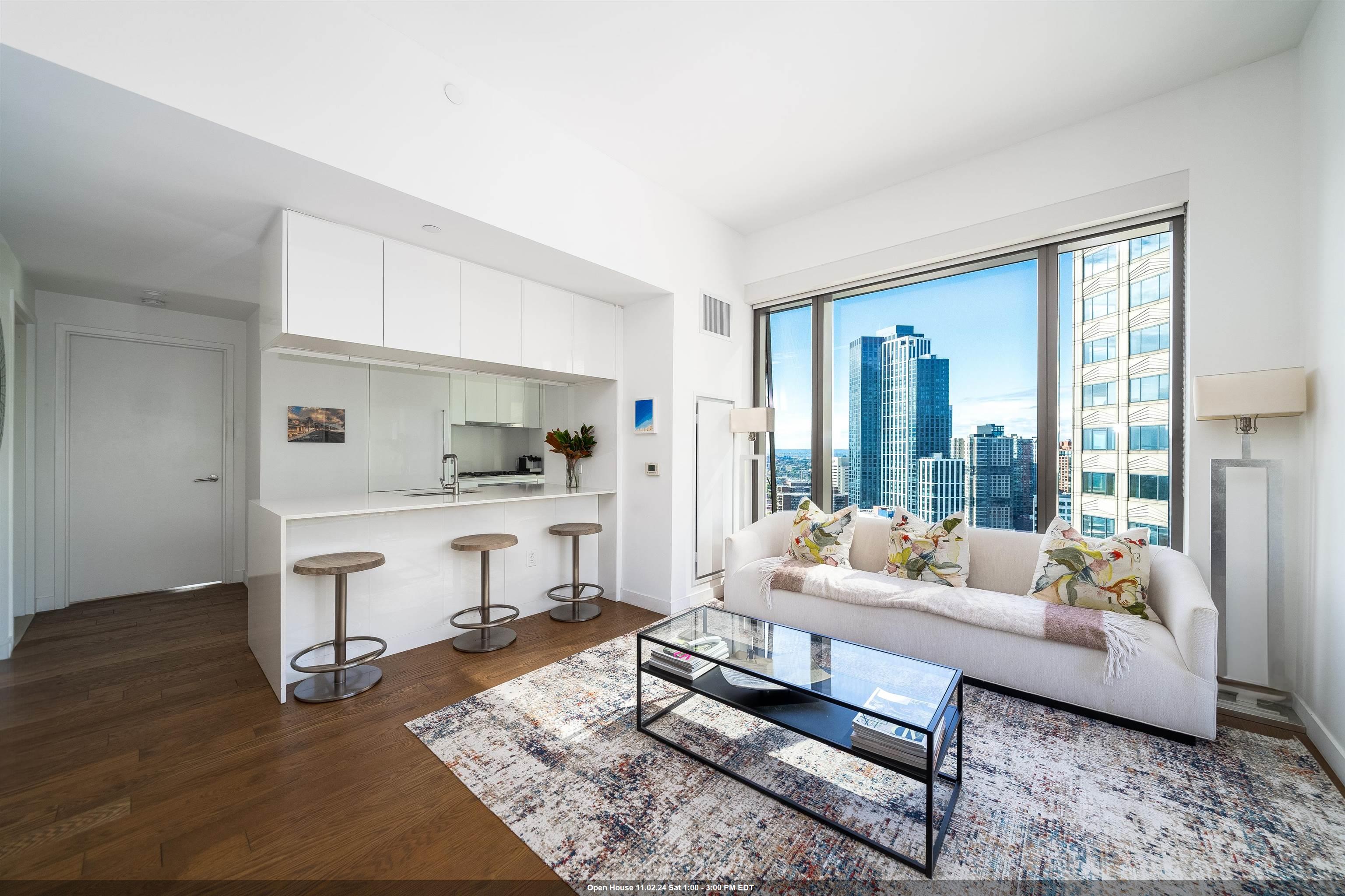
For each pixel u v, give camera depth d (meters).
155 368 4.55
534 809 1.82
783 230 4.57
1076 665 2.41
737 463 4.74
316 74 2.22
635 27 2.46
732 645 2.31
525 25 2.44
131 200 2.57
